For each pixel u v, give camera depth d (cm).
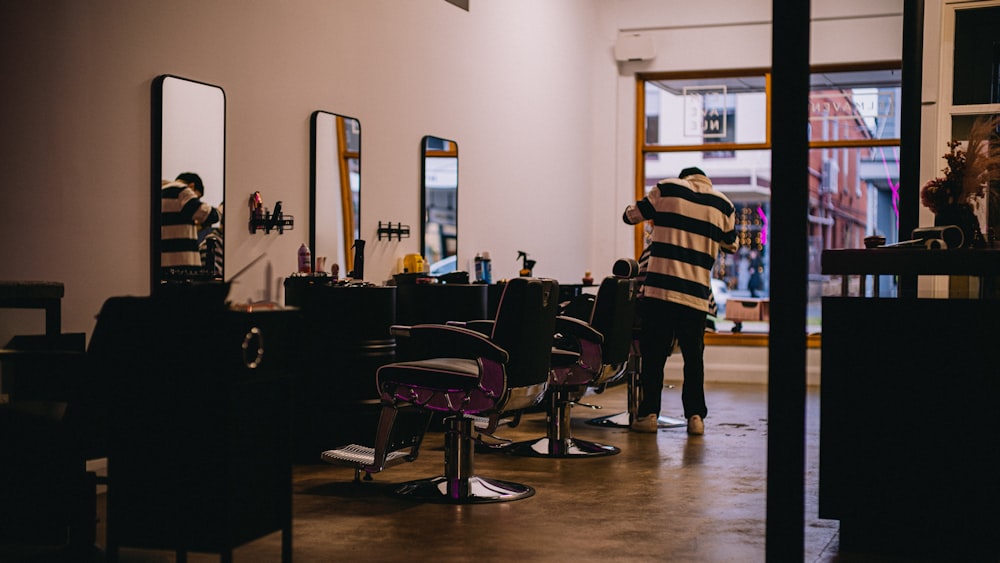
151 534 259
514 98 791
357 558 316
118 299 262
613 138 979
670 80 986
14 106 378
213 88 470
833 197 961
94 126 412
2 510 315
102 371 263
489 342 379
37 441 309
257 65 502
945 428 331
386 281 611
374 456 425
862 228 956
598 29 981
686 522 369
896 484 336
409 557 317
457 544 334
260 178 505
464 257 712
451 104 691
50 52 392
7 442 308
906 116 480
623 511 386
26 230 383
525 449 516
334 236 559
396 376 401
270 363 267
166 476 258
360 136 584
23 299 356
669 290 571
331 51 559
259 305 271
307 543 334
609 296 504
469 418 411
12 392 334
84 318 409
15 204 379
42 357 317
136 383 260
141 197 436
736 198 970
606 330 504
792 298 254
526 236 820
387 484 434
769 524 257
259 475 266
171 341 257
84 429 312
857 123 951
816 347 944
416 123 646
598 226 985
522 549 329
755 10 947
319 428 491
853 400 340
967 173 379
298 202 535
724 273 970
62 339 356
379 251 606
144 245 438
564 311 640
